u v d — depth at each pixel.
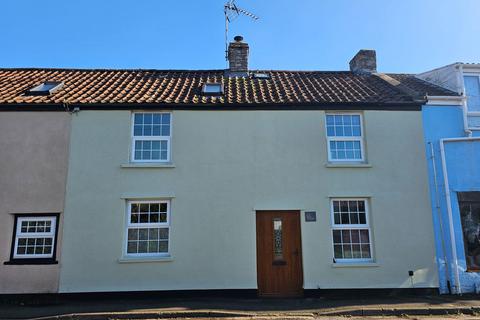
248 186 11.05
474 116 11.98
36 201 10.69
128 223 10.81
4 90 12.27
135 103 11.25
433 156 11.46
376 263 10.72
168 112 11.52
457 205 11.20
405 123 11.62
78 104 11.19
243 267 10.61
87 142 11.09
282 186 11.08
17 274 10.27
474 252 10.95
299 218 11.01
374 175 11.24
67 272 10.33
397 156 11.40
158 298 10.32
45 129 11.11
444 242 10.98
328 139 11.59
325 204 11.03
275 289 10.63
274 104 11.48
